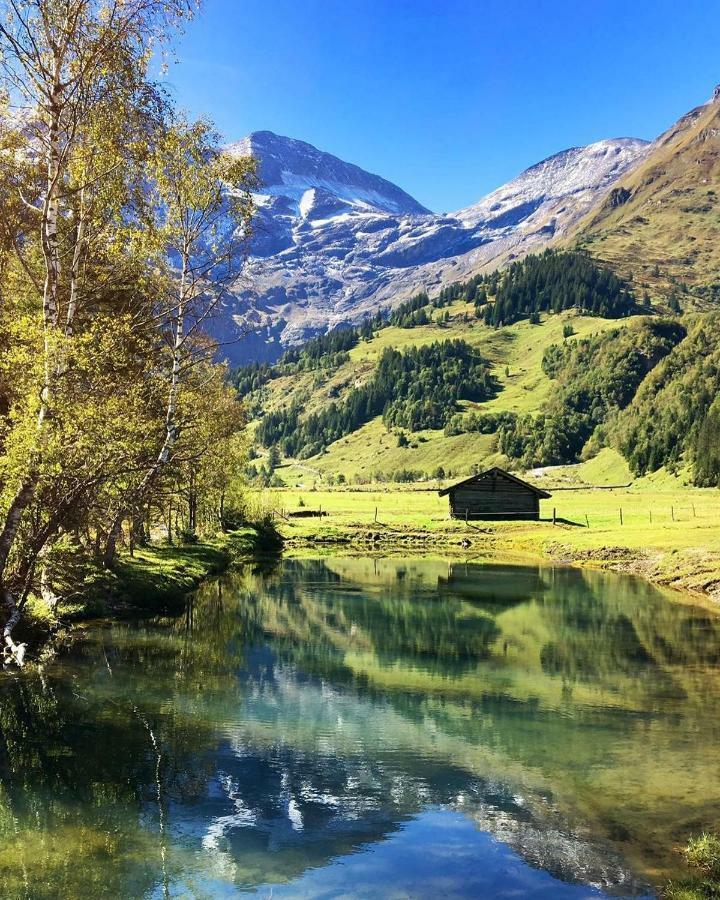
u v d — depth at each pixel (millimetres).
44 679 20203
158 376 31422
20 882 9781
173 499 44562
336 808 12430
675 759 14961
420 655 25672
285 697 19688
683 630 30688
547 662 24625
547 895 9547
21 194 23750
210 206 31484
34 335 22016
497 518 97938
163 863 10398
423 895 9617
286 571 54844
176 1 22344
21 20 20984
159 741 15625
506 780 13750
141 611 32250
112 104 23797
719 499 124250
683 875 10164
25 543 24891
